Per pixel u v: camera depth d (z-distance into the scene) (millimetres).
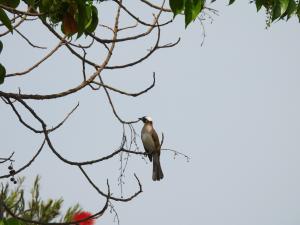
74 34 10188
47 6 10078
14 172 9836
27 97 10203
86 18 9734
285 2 10211
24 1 10523
